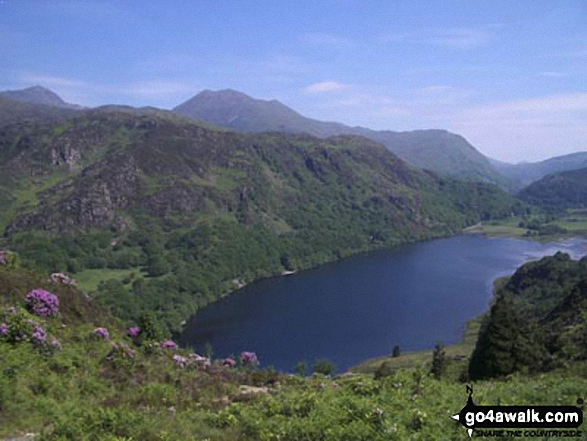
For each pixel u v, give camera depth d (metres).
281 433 16.14
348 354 110.12
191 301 154.88
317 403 18.98
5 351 21.66
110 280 167.25
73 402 19.39
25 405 18.27
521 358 38.97
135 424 16.89
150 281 168.00
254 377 28.72
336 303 152.88
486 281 173.25
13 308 24.84
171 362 27.48
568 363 33.75
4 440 16.14
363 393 21.72
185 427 17.31
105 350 25.75
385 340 118.50
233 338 123.44
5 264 30.92
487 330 41.47
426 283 173.00
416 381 23.34
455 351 102.62
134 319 135.25
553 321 86.19
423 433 14.86
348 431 15.38
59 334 25.75
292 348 114.69
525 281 154.88
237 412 19.34
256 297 167.00
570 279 140.88
